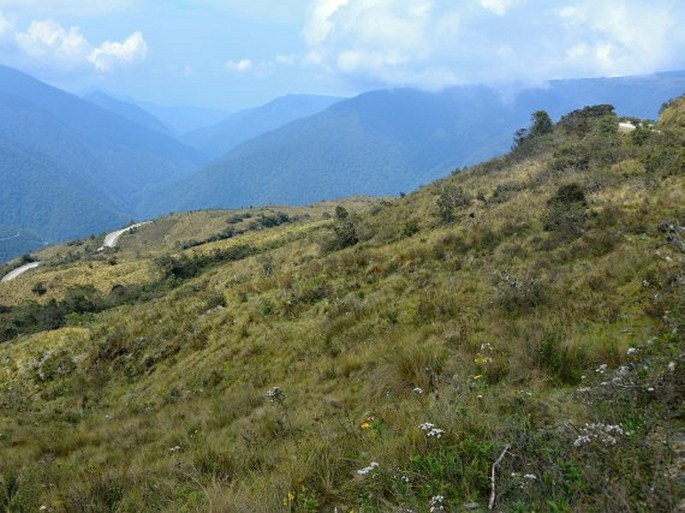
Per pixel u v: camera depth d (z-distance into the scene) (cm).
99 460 851
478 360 702
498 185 3203
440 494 334
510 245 1636
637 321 776
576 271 1193
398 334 1085
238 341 1552
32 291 7162
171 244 12825
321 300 1658
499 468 345
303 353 1252
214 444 719
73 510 547
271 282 2016
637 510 257
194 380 1398
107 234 16700
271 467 514
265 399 956
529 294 1075
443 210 2792
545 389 566
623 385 433
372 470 383
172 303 2436
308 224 7969
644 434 337
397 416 525
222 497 401
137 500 532
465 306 1178
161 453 795
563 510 265
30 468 830
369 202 16662
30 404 1803
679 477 283
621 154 3003
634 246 1241
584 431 352
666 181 1952
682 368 432
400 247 2078
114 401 1577
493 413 459
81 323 3497
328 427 591
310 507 369
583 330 795
